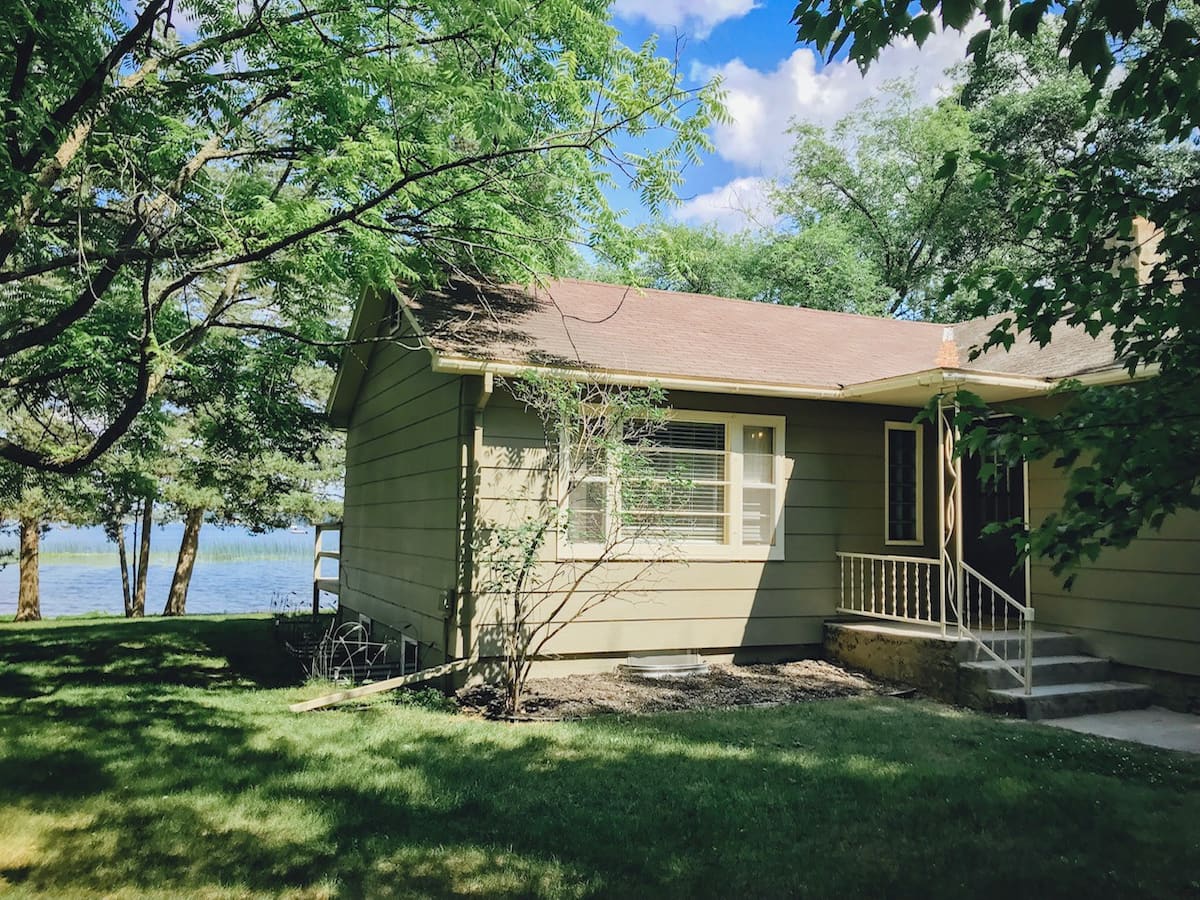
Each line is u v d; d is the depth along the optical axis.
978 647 8.16
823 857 4.32
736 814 4.90
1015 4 2.65
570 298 11.45
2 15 5.36
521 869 4.16
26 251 7.91
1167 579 8.02
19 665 10.70
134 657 11.44
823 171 30.14
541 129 7.88
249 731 6.86
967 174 24.11
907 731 6.84
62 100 6.51
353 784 5.44
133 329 9.30
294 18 6.62
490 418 8.61
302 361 12.59
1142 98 2.95
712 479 9.68
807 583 10.03
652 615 9.26
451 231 8.48
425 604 9.59
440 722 7.18
